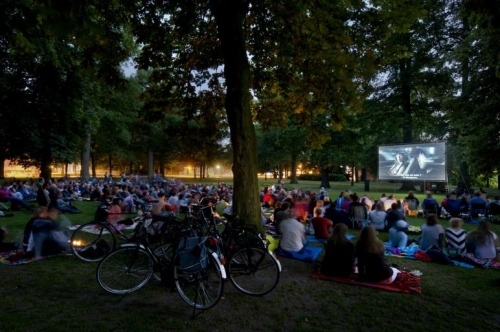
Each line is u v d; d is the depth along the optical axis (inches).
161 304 172.1
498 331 152.2
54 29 115.8
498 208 498.9
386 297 189.8
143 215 234.7
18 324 144.1
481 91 593.9
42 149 772.0
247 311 167.6
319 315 165.2
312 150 1250.6
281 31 296.7
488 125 587.5
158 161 2153.1
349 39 254.2
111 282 186.4
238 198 268.4
